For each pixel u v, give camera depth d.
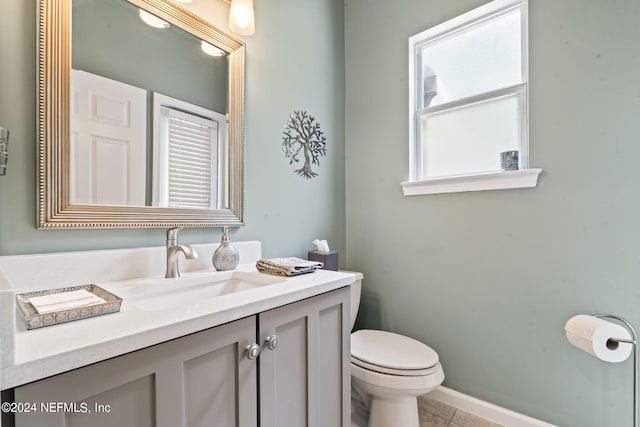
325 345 1.06
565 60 1.34
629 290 1.20
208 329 0.71
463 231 1.62
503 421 1.47
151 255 1.09
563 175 1.34
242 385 0.78
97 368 0.54
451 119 1.75
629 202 1.20
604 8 1.25
